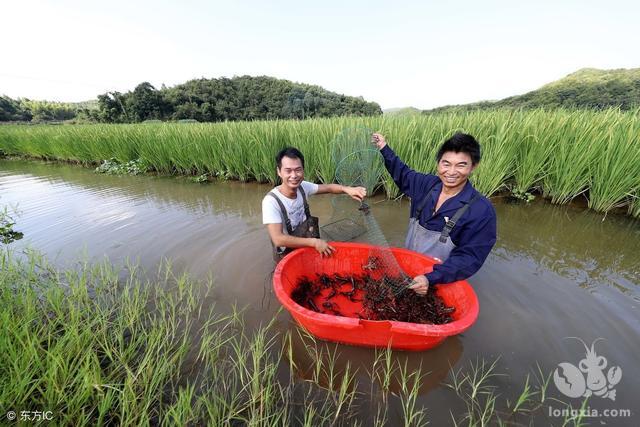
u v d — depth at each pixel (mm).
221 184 7820
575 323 2502
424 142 5613
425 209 2791
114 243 4305
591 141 4945
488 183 5367
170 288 3199
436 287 2734
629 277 3197
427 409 1852
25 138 14695
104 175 9555
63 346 2127
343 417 1807
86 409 1823
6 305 2516
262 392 1864
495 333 2418
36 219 5367
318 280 3139
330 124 7336
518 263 3492
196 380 2062
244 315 2744
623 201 4938
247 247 4086
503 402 1880
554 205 5332
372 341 2213
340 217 4945
